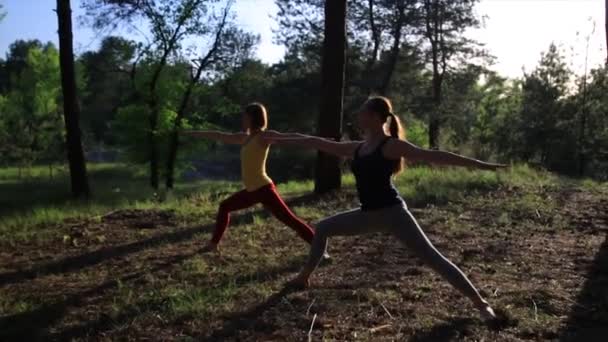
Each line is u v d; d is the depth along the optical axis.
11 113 40.75
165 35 26.75
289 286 6.09
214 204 12.16
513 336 4.84
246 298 5.86
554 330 4.94
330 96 13.06
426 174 15.00
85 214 11.61
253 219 9.98
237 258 7.46
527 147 32.41
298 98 37.16
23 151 39.19
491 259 7.22
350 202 11.84
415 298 5.73
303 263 7.10
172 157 28.53
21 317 5.62
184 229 9.52
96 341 4.99
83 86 41.91
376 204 5.05
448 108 39.50
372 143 4.98
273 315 5.37
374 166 4.93
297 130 39.69
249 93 35.16
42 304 5.97
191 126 28.53
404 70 37.22
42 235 9.60
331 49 13.05
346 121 34.34
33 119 40.12
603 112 29.88
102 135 63.44
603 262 6.98
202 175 46.47
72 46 17.14
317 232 5.62
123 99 29.47
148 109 27.64
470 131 42.41
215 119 32.62
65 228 10.14
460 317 5.24
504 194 12.02
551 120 31.34
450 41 37.12
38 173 41.91
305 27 33.34
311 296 5.84
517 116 34.25
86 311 5.72
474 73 38.53
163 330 5.15
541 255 7.39
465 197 11.73
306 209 11.18
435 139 40.09
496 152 34.22
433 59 38.25
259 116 7.12
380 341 4.76
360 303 5.63
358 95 34.84
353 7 34.25
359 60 35.50
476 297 5.04
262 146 7.10
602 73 29.70
